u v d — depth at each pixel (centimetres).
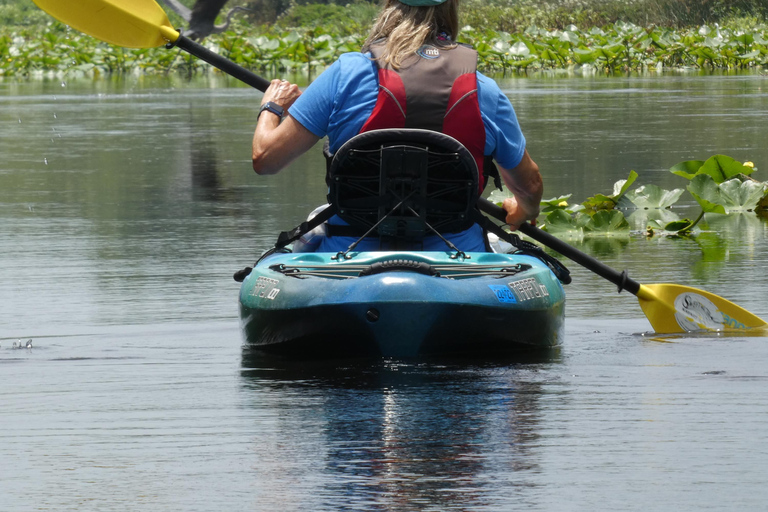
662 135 4053
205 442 873
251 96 6919
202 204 2720
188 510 727
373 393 1031
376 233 1279
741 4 12544
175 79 9162
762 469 797
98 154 3825
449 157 1225
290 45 9844
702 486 763
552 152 3616
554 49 9975
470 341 1184
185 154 3812
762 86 7038
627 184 2534
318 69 9631
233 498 746
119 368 1166
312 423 925
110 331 1390
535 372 1126
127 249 2098
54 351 1270
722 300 1433
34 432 905
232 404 994
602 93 6488
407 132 1207
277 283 1204
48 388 1067
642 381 1080
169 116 5369
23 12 15638
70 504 740
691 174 2655
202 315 1498
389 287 1134
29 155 3803
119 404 997
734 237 2261
